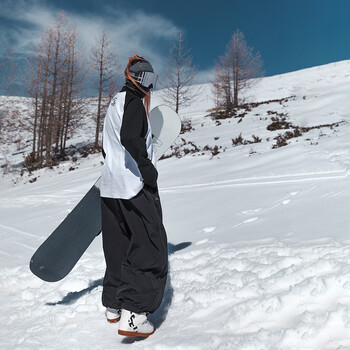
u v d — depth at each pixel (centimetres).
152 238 224
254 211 500
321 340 172
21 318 296
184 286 277
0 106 2967
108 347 220
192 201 654
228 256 315
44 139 2952
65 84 2477
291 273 230
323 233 331
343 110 1778
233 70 3120
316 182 594
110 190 232
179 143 1681
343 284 202
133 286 220
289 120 1758
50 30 2447
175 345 197
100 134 2995
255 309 208
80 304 291
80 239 268
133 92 234
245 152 1078
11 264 454
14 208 1001
